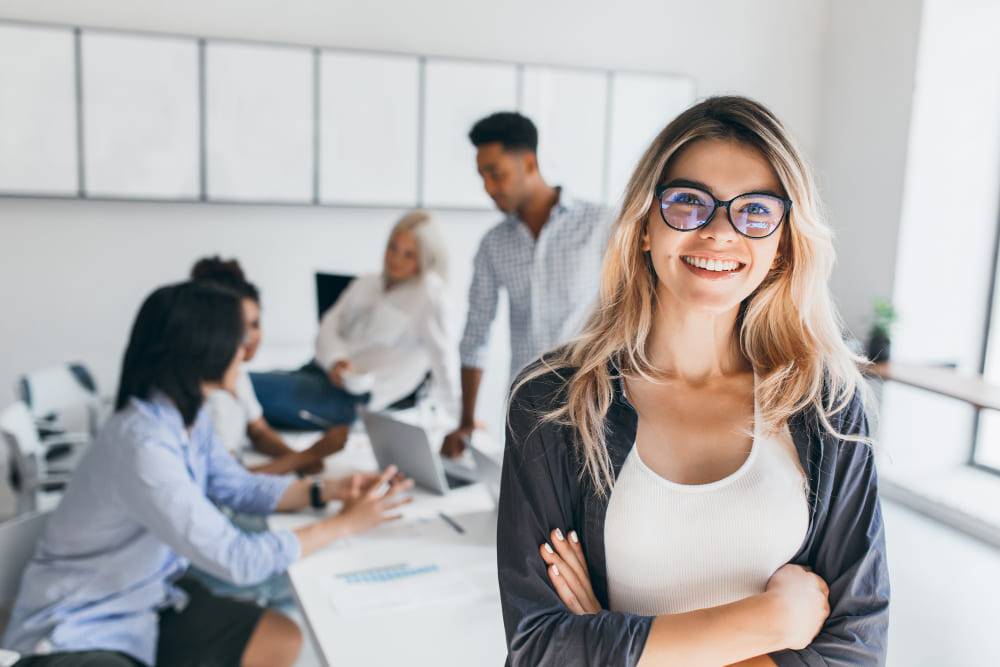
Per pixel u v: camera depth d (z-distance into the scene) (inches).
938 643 104.3
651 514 38.7
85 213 155.3
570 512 40.1
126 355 72.6
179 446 71.9
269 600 91.3
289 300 172.2
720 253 37.6
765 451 40.0
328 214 171.8
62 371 122.3
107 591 70.1
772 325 42.4
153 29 153.4
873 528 39.8
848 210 190.9
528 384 41.0
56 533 70.7
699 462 40.2
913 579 122.6
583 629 36.6
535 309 102.7
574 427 39.7
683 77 189.5
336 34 165.2
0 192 147.5
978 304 179.6
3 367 154.4
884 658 38.9
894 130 177.2
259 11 159.6
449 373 117.6
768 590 37.8
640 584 39.2
